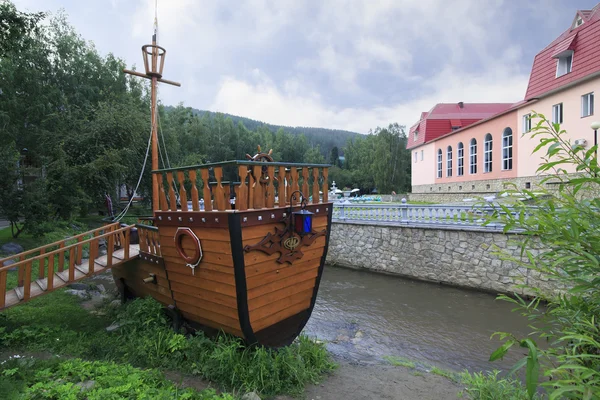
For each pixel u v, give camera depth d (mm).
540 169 1986
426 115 33000
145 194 20922
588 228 1515
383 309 8695
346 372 5113
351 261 13430
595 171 1729
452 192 25438
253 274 4270
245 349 4527
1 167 10414
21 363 3873
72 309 6875
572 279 1659
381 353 6176
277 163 4430
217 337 4840
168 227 4953
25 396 3102
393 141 44344
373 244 12727
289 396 4176
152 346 4770
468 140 23703
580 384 1284
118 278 7094
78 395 3236
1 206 10680
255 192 4199
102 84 22125
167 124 26781
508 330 7332
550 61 16141
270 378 4270
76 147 13297
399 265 11953
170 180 4836
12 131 16562
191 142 30672
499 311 8438
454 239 10539
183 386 4000
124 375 3803
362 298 9625
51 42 20234
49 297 7543
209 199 4309
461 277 10367
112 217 7594
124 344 5035
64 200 12117
